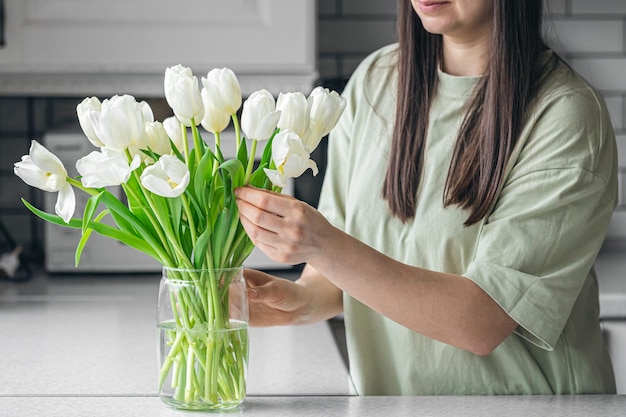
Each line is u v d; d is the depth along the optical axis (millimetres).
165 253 1146
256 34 2531
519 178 1357
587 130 1346
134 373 1543
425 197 1474
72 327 1947
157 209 1096
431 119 1489
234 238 1155
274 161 1091
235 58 2533
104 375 1530
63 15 2506
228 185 1119
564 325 1331
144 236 1142
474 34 1450
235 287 1159
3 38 2500
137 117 1056
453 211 1438
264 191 1122
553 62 1409
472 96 1453
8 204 2891
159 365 1177
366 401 1274
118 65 2523
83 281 2537
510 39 1367
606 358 1524
